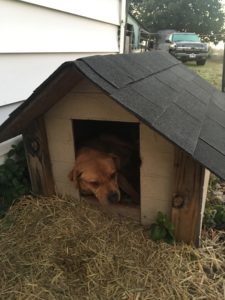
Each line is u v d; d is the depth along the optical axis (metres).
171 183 1.97
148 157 1.97
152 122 1.53
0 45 2.36
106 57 1.88
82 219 2.14
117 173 2.28
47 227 2.06
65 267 1.80
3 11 2.36
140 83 1.87
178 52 15.71
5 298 1.62
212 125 1.99
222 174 1.52
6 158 2.57
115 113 1.97
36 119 2.14
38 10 2.79
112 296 1.65
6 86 2.50
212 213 2.36
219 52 21.77
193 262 1.90
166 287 1.71
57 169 2.32
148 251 1.92
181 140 1.56
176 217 1.99
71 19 3.41
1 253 1.89
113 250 1.90
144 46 19.00
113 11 4.68
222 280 1.81
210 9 31.67
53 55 3.12
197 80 3.04
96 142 2.50
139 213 2.15
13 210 2.25
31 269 1.78
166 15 32.31
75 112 2.08
